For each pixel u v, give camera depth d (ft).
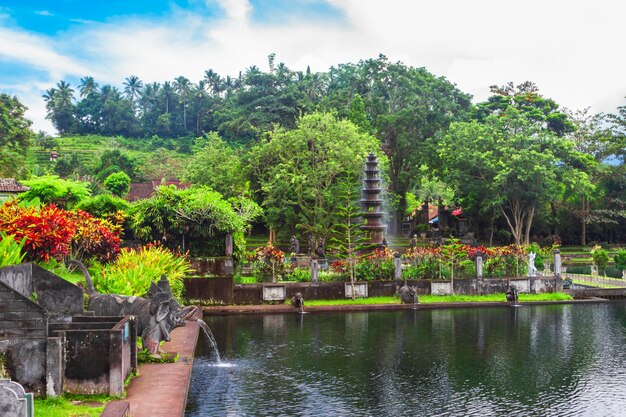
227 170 160.76
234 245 91.86
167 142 398.21
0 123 195.21
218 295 82.89
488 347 57.82
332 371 48.08
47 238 48.57
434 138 190.49
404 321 73.46
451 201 217.36
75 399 33.19
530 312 81.41
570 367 49.93
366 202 113.50
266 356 53.36
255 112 229.45
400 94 206.28
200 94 414.82
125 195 215.31
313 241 140.36
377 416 36.88
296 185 139.44
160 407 32.68
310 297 87.20
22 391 24.26
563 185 178.29
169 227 88.38
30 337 32.50
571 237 205.46
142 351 44.62
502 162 163.22
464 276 93.56
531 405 39.58
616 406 39.50
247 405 38.75
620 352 55.72
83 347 33.71
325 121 144.25
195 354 54.13
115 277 53.42
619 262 134.82
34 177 107.24
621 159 205.26
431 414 37.50
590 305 88.63
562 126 214.28
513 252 98.02
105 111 439.22
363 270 90.38
